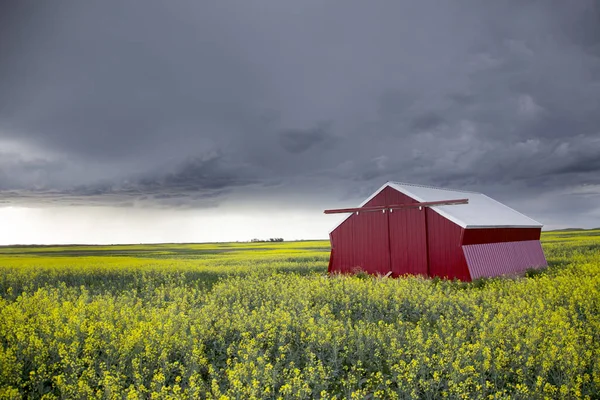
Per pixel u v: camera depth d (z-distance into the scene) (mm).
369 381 10523
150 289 23703
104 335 12328
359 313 17734
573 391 9461
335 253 32906
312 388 10203
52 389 9891
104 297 19703
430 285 23922
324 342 12461
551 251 43656
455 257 27281
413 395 9234
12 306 15258
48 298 17641
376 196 31297
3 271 31312
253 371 9891
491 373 10727
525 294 19109
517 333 12172
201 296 21312
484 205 35125
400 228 29859
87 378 9695
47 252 70000
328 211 33344
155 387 9477
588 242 52906
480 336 12430
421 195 29875
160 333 12336
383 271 30438
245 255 54312
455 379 9586
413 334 12281
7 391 8492
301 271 35000
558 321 13375
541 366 10453
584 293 17641
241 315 15250
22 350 10938
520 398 9195
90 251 73562
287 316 14477
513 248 32125
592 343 12664
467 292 21531
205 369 11453
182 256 55031
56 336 11812
